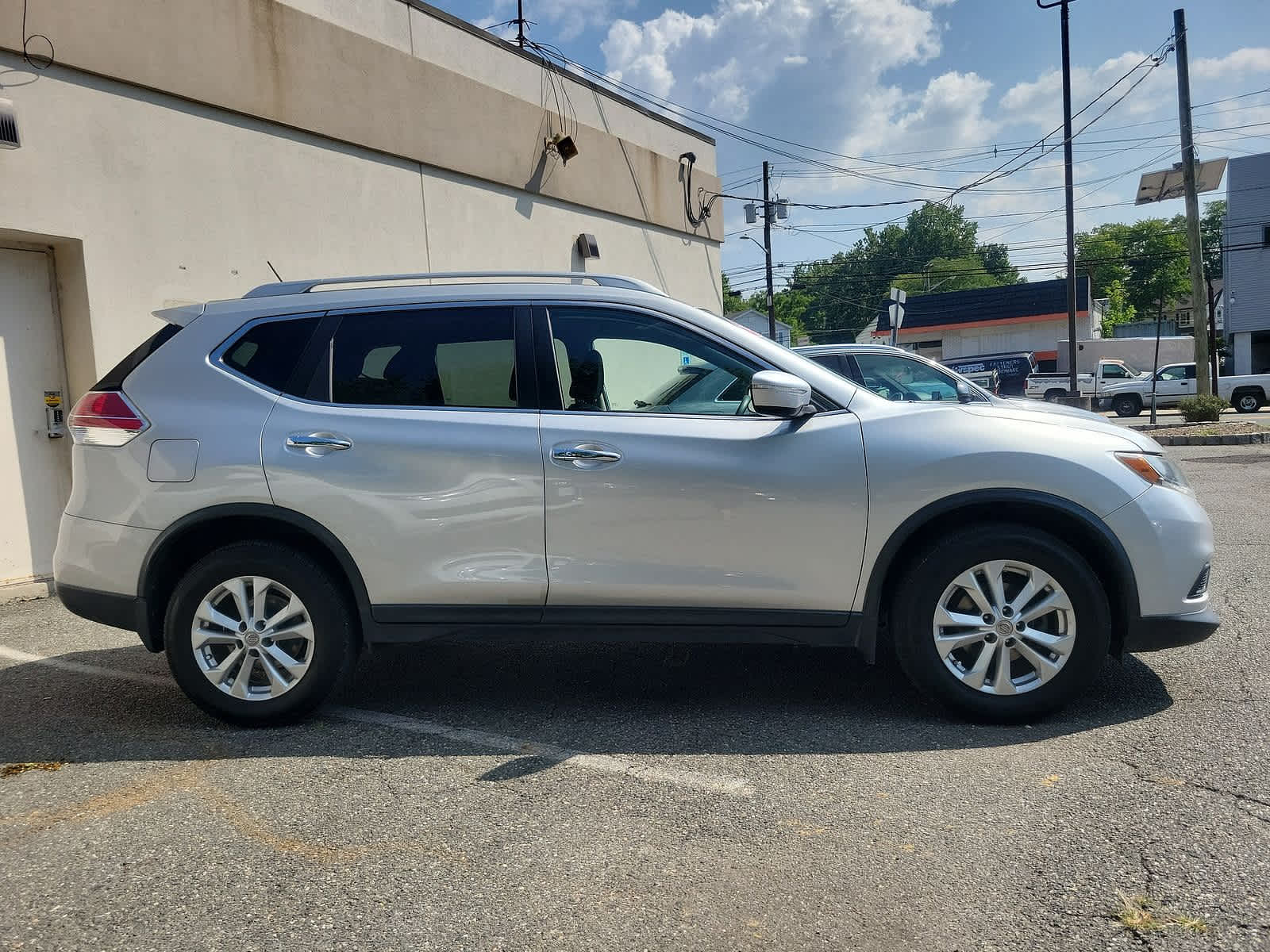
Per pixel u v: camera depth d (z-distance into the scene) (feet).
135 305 22.41
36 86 20.34
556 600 12.04
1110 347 125.90
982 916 7.68
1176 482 12.10
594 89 40.24
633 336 12.49
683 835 9.18
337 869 8.65
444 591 12.06
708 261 50.29
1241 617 16.49
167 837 9.32
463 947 7.39
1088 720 11.93
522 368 12.39
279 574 12.02
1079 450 11.73
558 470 11.89
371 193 29.09
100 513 12.28
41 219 20.45
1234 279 109.60
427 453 11.94
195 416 12.24
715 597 11.93
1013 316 141.90
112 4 21.68
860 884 8.22
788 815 9.57
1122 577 11.60
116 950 7.41
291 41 26.20
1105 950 7.17
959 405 12.50
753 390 11.43
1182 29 61.16
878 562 11.80
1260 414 83.82
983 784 10.15
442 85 31.60
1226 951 7.11
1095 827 9.10
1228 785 9.87
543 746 11.62
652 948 7.36
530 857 8.82
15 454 21.07
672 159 46.21
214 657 12.37
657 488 11.79
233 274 24.80
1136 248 264.93
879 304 288.30
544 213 36.88
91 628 18.29
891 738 11.60
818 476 11.74
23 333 21.15
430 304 12.67
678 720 12.46
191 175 23.70
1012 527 11.60
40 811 9.95
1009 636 11.66
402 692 13.89
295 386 12.40
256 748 11.68
